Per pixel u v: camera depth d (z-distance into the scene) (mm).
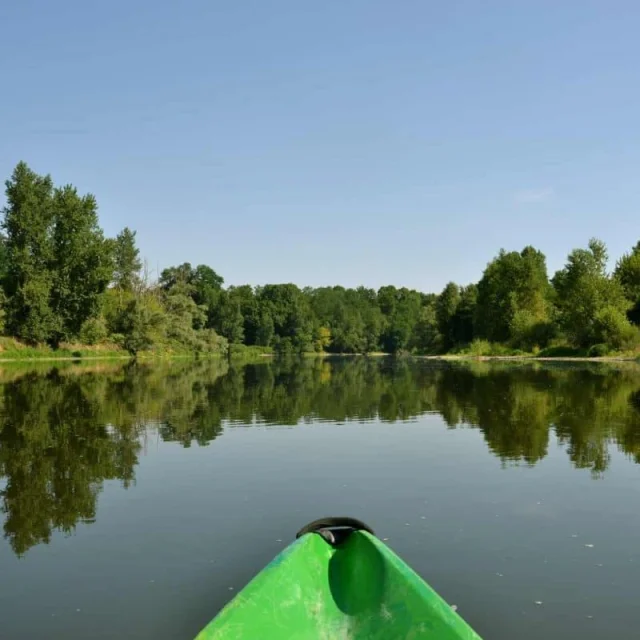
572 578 5117
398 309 131125
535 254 71812
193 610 4633
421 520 6598
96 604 4738
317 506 7141
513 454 9820
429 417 14133
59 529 6434
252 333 97312
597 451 9930
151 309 58031
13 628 4387
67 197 47156
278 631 4074
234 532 6293
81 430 12461
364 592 4570
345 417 14367
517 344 59719
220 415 14797
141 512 6980
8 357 43031
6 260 47000
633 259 55031
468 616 4508
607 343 48500
